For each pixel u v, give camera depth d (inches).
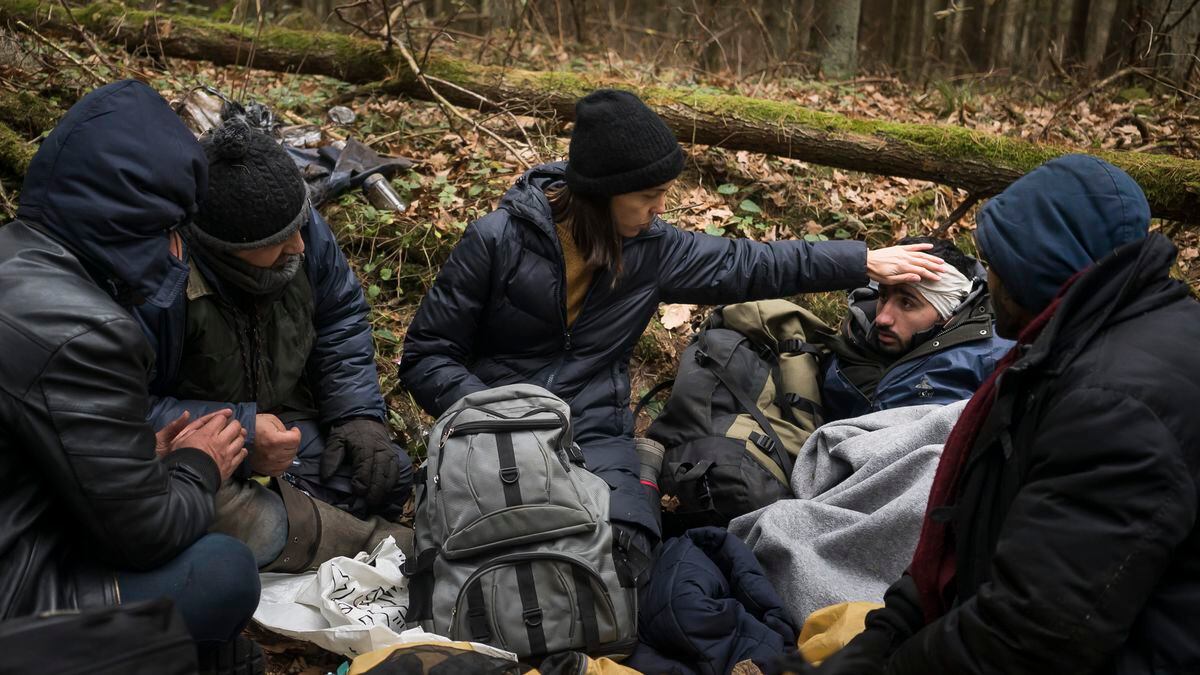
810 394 131.2
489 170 173.5
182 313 102.3
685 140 183.9
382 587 106.0
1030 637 56.9
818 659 89.7
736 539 110.7
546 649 98.0
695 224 170.6
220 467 92.1
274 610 103.6
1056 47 349.7
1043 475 58.6
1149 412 55.1
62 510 79.4
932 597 70.2
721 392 128.7
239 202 97.5
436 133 188.9
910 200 187.0
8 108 168.2
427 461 106.9
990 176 172.7
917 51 394.0
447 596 99.7
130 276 79.8
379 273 156.9
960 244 177.2
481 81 194.1
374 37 202.5
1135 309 60.1
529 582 98.6
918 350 124.9
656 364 151.6
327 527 110.2
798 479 120.0
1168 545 54.6
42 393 73.2
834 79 323.6
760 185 183.9
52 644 52.1
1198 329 59.2
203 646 85.3
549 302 115.8
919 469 108.2
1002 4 383.2
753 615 106.1
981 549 64.6
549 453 102.6
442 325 117.0
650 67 263.0
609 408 122.0
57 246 77.5
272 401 112.8
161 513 79.8
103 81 181.9
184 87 191.5
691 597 101.7
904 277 121.6
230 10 276.4
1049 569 56.4
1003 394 62.7
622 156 105.6
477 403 108.3
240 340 108.1
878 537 105.4
